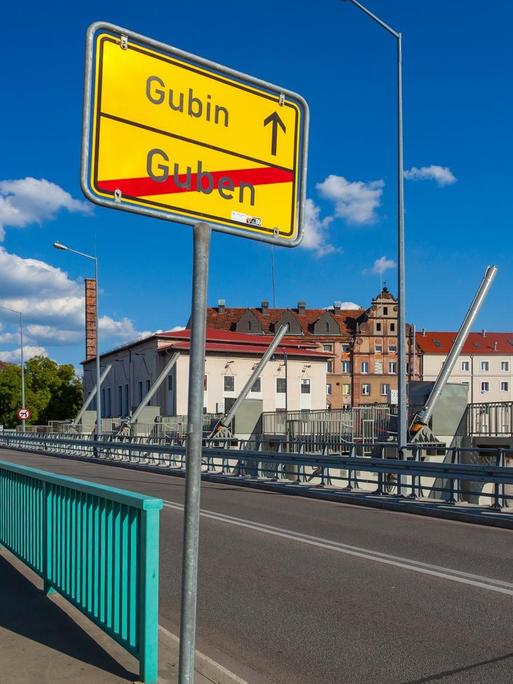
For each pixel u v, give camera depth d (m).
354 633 6.27
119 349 75.19
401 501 15.92
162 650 5.57
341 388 95.19
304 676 5.21
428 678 5.14
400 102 19.88
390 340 96.19
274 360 65.88
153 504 4.35
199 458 3.41
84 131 3.30
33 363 85.88
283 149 3.91
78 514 5.62
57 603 6.38
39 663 4.76
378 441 28.06
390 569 9.06
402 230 19.64
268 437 31.78
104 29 3.35
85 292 97.56
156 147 3.47
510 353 109.25
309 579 8.48
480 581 8.34
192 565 3.41
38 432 64.25
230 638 6.14
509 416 23.31
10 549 8.16
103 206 3.33
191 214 3.55
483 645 5.91
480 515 13.59
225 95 3.70
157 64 3.49
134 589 4.52
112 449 36.59
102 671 4.61
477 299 26.38
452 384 26.36
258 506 16.22
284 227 3.90
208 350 63.09
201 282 3.50
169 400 62.78
